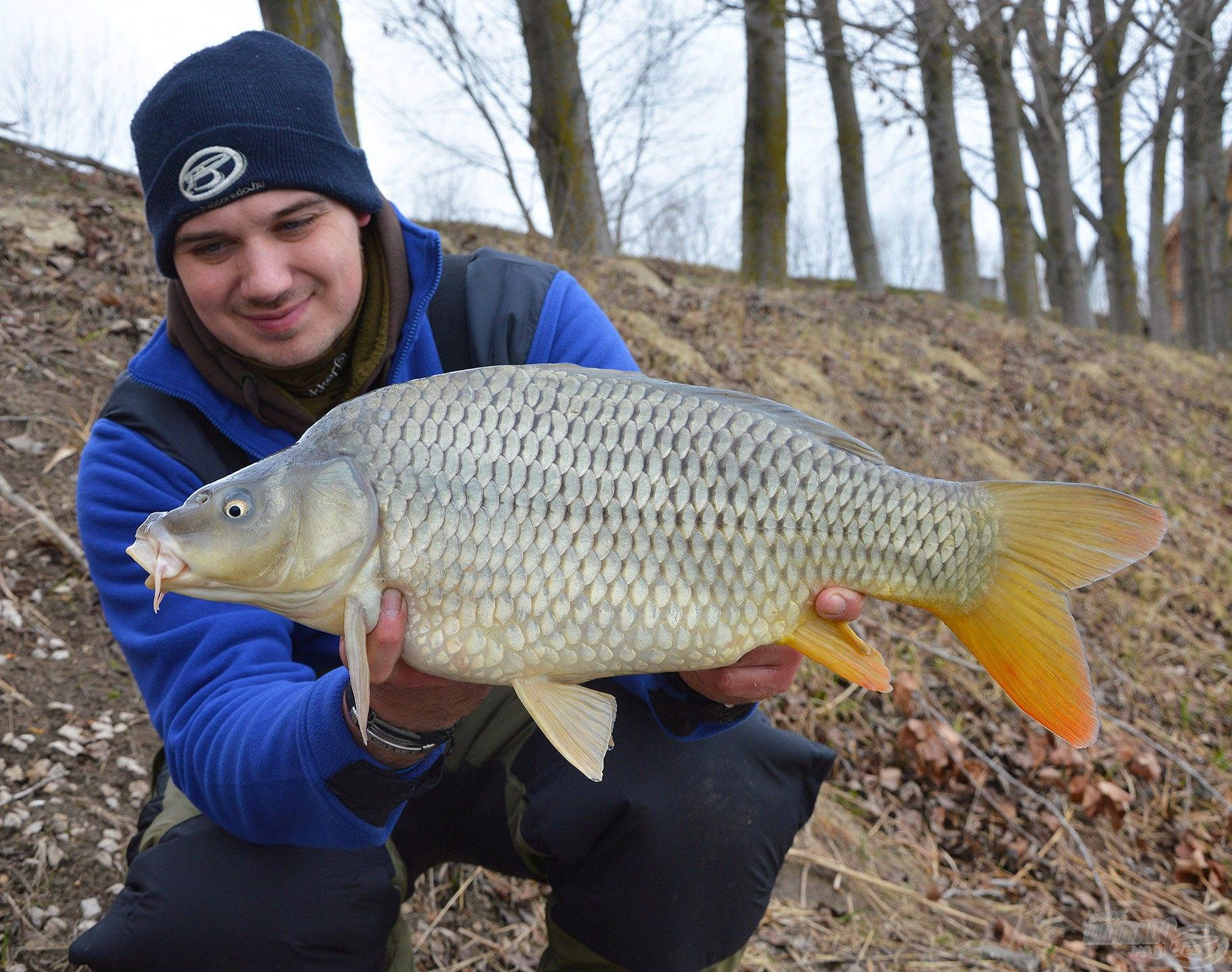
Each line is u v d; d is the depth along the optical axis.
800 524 1.44
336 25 5.51
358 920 1.61
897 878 3.19
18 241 4.69
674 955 1.74
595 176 8.57
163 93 1.72
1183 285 17.31
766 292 9.43
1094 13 15.30
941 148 13.00
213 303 1.78
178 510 1.37
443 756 1.56
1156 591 6.12
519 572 1.38
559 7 8.36
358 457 1.39
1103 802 3.85
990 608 1.49
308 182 1.74
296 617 1.41
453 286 2.04
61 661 2.82
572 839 1.72
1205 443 9.50
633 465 1.40
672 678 1.70
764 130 10.30
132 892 1.58
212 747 1.57
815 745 1.89
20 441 3.60
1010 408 8.32
